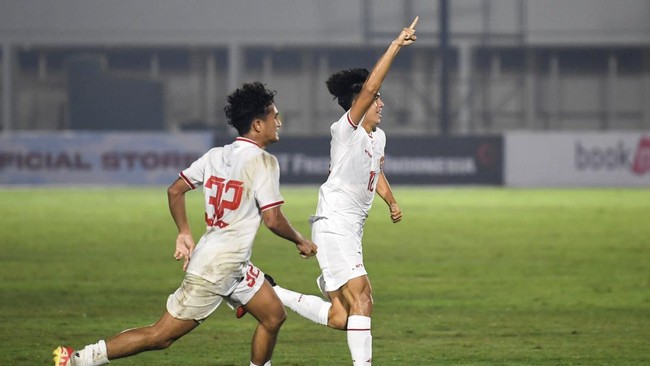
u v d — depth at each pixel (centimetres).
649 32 11944
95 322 2836
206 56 12306
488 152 9175
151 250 4600
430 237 5194
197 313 1827
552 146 9194
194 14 12156
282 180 9088
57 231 5412
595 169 9200
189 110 12325
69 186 9088
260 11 12106
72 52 12356
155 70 12369
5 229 5509
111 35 12194
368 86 1969
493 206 7088
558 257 4388
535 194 8275
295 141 9081
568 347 2486
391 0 11919
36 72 12325
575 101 12088
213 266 1808
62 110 12250
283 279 3719
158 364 2283
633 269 4006
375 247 4766
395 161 9156
